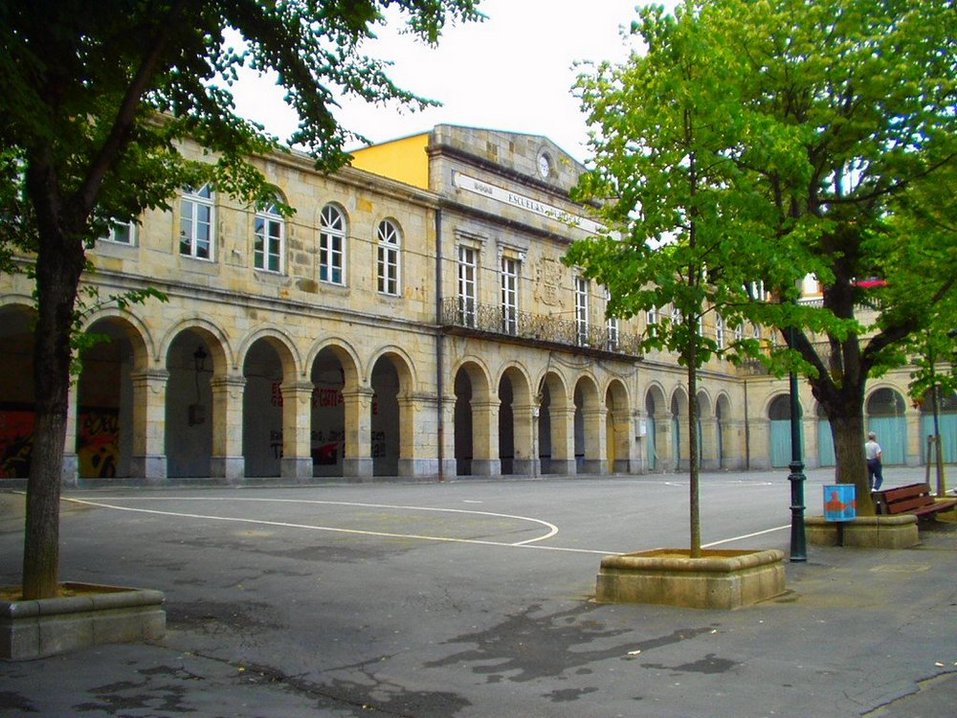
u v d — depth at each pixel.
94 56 9.91
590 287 48.50
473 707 6.75
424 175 40.44
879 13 15.17
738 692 6.89
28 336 32.41
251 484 30.78
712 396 58.38
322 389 42.81
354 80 11.84
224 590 11.36
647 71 10.82
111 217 11.71
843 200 15.89
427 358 38.62
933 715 6.26
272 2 10.96
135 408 28.81
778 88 15.37
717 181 11.27
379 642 8.80
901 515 15.71
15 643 7.89
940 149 14.88
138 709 6.64
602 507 22.44
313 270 34.28
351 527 17.55
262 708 6.76
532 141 45.19
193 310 30.09
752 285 11.27
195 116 11.65
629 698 6.84
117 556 13.88
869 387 56.66
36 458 8.55
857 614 9.59
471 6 11.24
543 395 50.34
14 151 10.74
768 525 18.42
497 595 11.03
